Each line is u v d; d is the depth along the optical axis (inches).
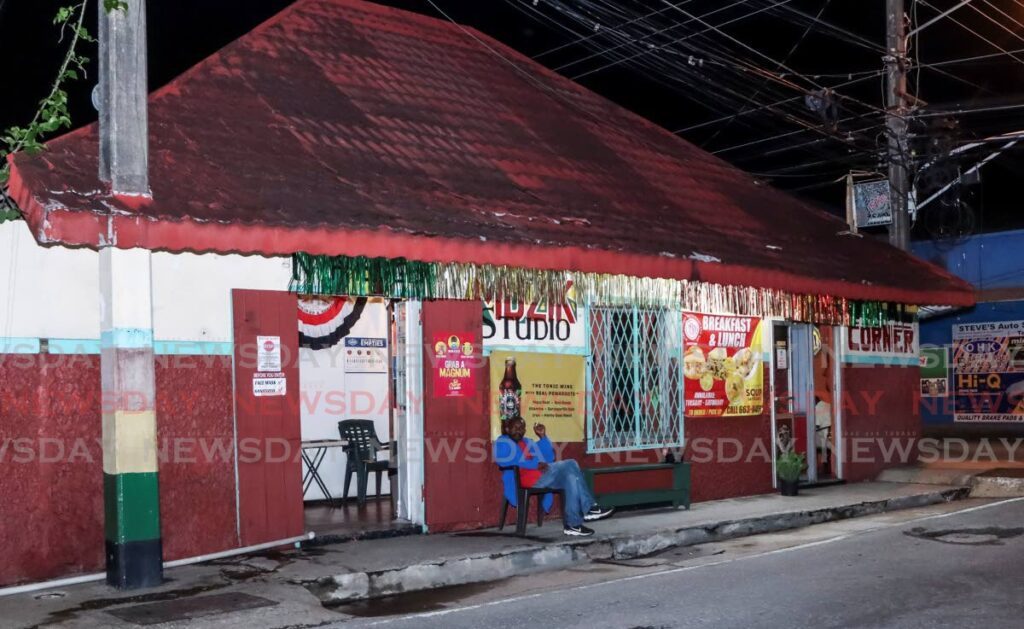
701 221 536.7
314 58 482.6
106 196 326.0
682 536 444.1
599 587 343.9
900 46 661.3
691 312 534.6
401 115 478.9
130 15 335.0
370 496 535.2
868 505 534.0
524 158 503.2
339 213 373.1
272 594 320.8
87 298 354.6
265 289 392.5
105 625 284.8
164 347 366.9
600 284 476.4
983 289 986.7
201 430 373.1
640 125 639.8
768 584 335.3
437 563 367.9
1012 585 323.3
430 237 387.5
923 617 285.4
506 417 458.6
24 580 336.2
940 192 847.1
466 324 446.9
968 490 597.0
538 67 621.0
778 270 518.3
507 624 292.4
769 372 577.3
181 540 365.1
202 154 374.0
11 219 339.9
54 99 343.0
